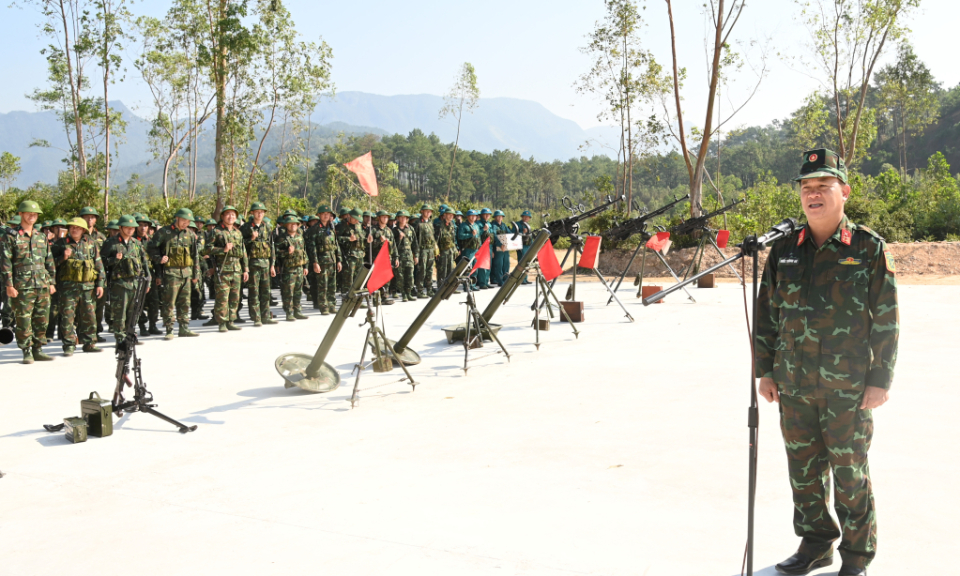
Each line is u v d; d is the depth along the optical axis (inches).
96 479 194.1
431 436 227.3
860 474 124.2
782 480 178.2
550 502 167.6
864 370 121.8
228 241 483.2
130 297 435.5
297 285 546.9
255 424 247.3
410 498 172.7
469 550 142.4
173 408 271.6
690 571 131.4
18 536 157.2
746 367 319.6
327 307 586.2
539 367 335.9
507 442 217.9
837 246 124.6
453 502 169.2
